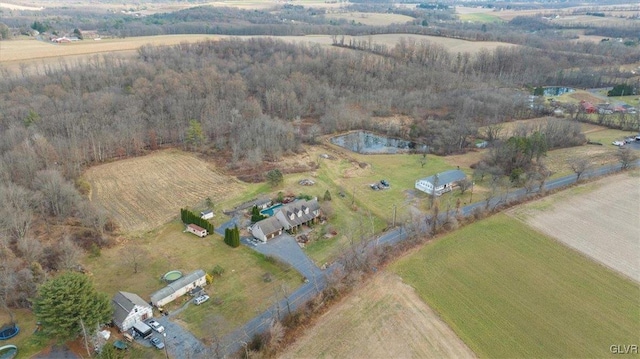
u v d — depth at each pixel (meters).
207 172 118.25
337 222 94.75
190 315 67.06
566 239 84.12
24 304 67.19
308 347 59.44
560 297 69.12
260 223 87.38
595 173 113.75
